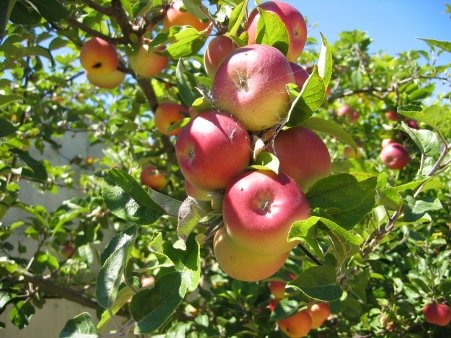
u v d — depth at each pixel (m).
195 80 0.47
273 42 0.39
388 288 0.96
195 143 0.33
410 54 1.25
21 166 0.90
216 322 0.96
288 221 0.31
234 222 0.32
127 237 0.37
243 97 0.34
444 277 0.88
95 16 0.75
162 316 0.33
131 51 0.71
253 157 0.34
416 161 1.00
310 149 0.36
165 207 0.39
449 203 0.95
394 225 0.52
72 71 1.26
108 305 0.34
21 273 0.92
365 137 1.30
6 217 1.38
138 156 1.13
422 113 0.48
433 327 0.90
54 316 1.36
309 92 0.34
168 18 0.63
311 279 0.38
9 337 1.28
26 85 1.06
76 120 1.15
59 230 1.04
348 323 0.92
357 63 1.26
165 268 0.39
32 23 0.58
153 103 0.87
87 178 1.39
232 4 0.48
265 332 0.84
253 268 0.35
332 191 0.36
